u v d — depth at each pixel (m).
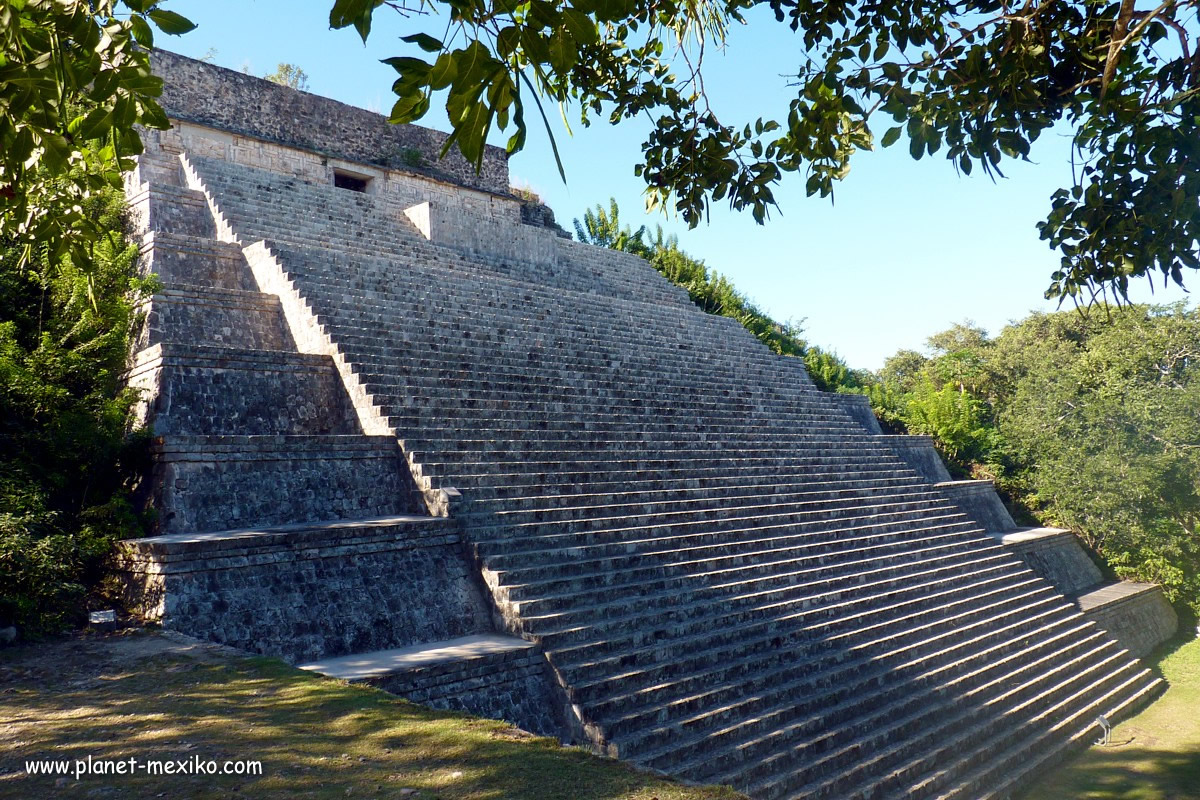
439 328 15.40
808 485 16.05
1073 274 7.09
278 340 14.34
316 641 8.71
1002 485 25.69
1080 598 19.05
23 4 3.86
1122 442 21.84
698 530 12.90
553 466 12.87
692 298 30.25
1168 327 22.66
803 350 33.09
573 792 4.95
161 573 8.43
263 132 20.92
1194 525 21.28
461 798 4.82
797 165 7.25
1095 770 11.62
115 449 10.16
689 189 7.72
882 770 9.73
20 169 4.77
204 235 16.67
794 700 10.03
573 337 17.62
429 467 11.45
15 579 8.14
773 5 6.54
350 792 4.88
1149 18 5.43
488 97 3.12
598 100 7.85
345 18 2.99
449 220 20.44
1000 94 6.17
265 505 10.48
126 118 4.32
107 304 11.95
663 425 15.94
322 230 17.77
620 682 9.02
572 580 10.42
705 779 8.25
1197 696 15.48
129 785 4.96
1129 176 6.54
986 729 11.40
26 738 5.74
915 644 12.41
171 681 6.99
